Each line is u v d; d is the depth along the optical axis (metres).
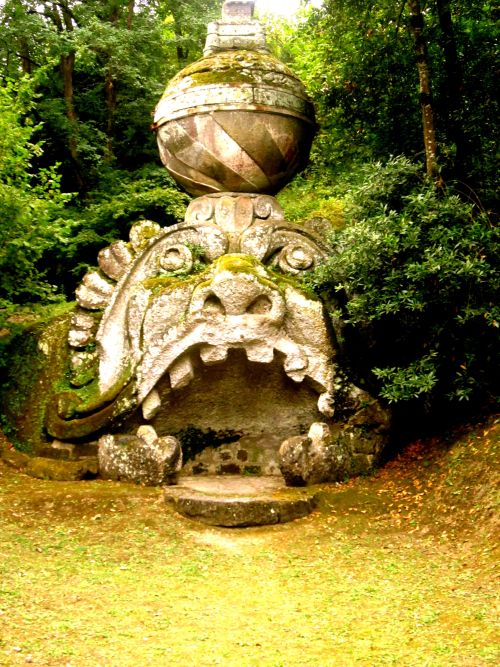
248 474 10.34
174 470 9.18
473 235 8.80
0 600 6.16
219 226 10.10
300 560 7.53
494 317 8.63
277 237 10.07
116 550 7.58
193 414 10.13
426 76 9.94
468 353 9.02
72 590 6.54
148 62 18.02
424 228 9.16
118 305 9.86
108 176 17.45
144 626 5.92
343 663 5.36
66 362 10.14
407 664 5.32
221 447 10.44
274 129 9.98
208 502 8.35
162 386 9.59
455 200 9.07
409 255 9.15
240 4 10.82
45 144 17.14
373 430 9.77
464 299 8.96
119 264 10.04
